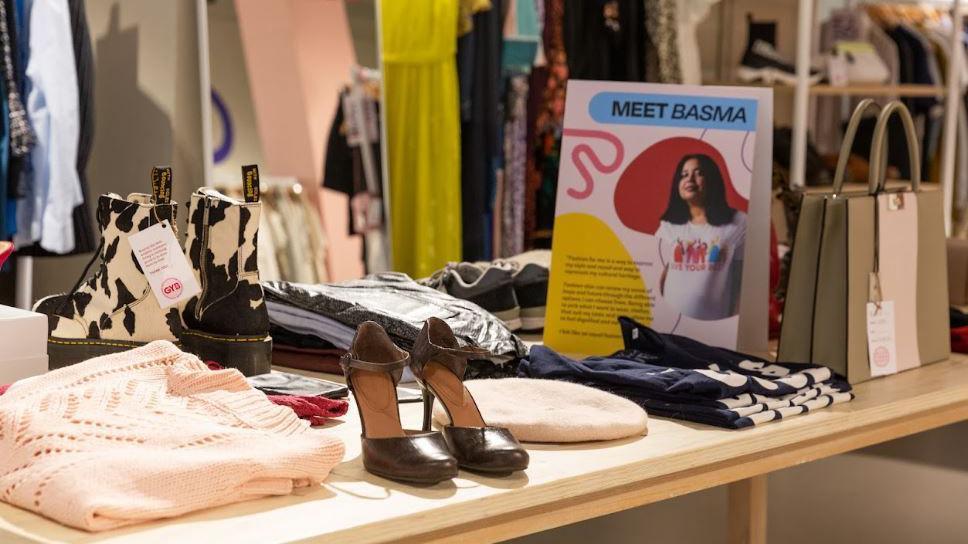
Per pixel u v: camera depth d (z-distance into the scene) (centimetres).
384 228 413
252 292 158
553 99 446
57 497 100
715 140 188
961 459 279
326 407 141
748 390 150
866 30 561
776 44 515
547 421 133
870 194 177
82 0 328
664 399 150
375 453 118
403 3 415
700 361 164
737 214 187
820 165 504
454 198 421
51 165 315
